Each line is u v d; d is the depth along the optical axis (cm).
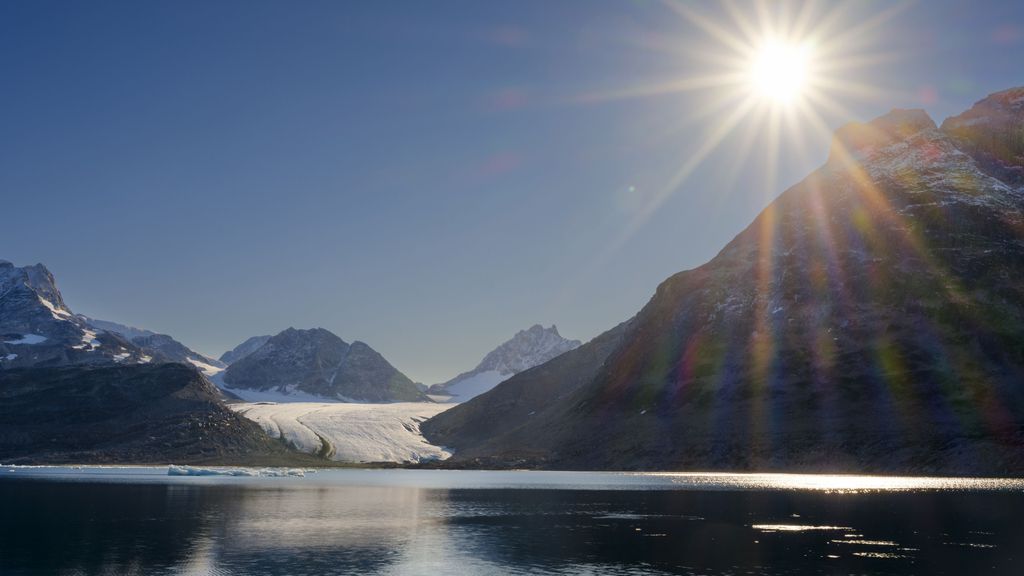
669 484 10362
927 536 4847
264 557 4088
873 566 3816
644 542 4691
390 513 6438
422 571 3712
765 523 5600
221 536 4909
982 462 11725
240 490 9406
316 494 8788
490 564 3916
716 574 3628
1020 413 12800
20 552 4206
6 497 7781
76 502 7244
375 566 3844
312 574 3625
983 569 3719
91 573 3625
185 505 7056
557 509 6775
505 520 5919
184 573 3631
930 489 8781
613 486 10231
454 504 7381
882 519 5731
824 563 3916
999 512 6116
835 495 7962
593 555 4194
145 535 4916
